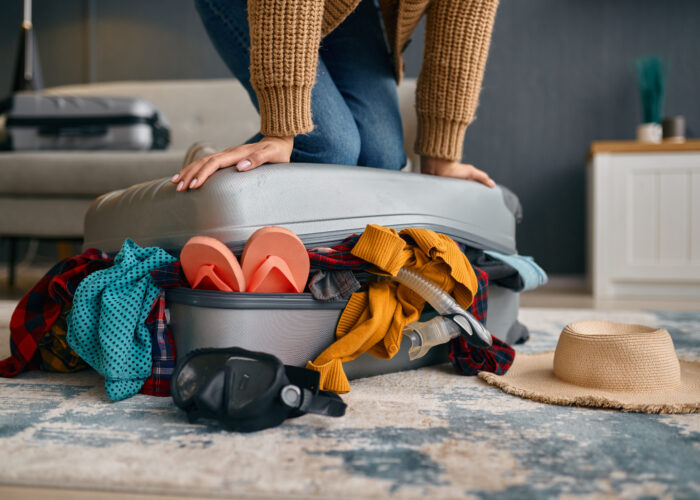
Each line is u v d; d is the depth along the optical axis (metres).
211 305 0.76
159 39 3.55
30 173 2.14
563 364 0.87
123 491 0.51
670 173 2.61
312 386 0.71
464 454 0.59
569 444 0.62
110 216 1.06
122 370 0.78
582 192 3.25
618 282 2.68
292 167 0.86
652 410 0.73
